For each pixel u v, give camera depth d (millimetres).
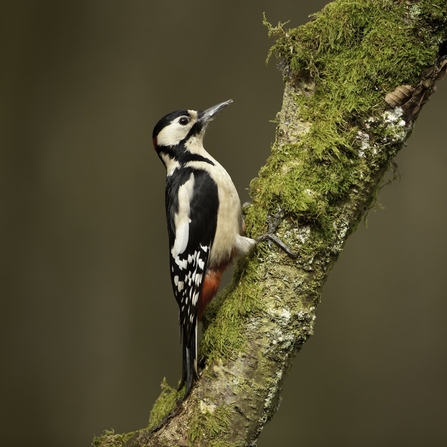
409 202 11703
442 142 11742
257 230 5172
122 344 12086
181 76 12398
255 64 12352
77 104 12336
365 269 11531
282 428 11094
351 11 4738
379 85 4691
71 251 12180
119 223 12289
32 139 12188
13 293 11930
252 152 12281
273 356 4801
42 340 11961
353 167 4789
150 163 12430
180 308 5840
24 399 11750
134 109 12383
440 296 11344
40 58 12234
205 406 4805
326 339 11344
